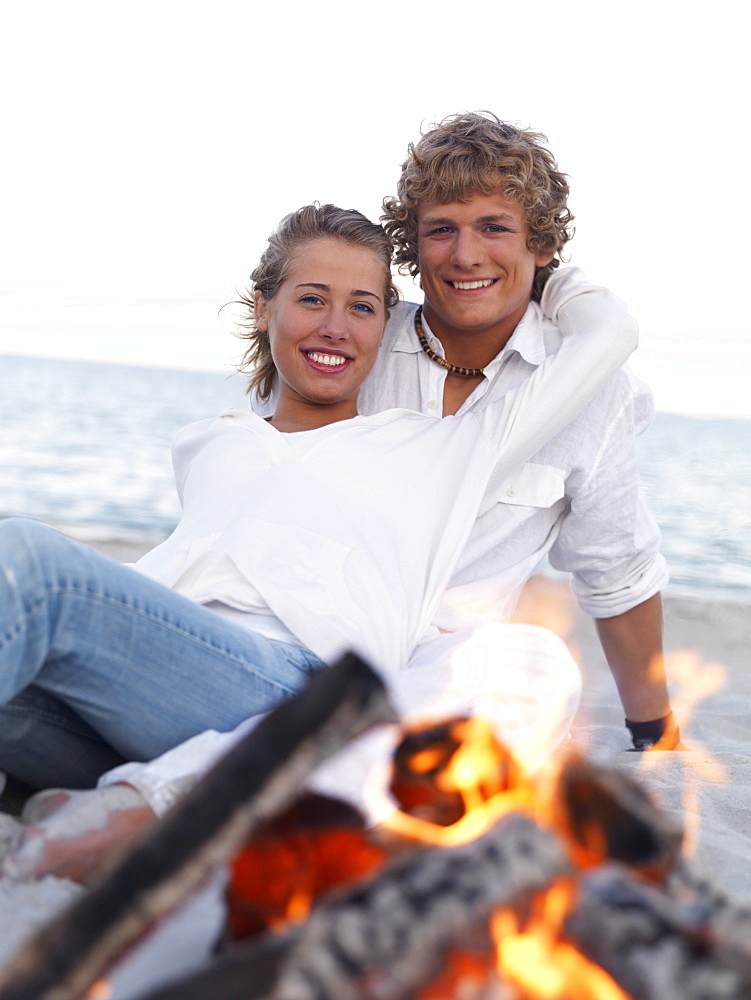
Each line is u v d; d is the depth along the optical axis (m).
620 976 0.87
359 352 2.77
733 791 2.56
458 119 3.02
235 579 2.25
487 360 3.02
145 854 0.90
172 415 21.92
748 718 3.73
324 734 0.93
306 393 2.79
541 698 2.09
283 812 1.10
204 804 0.91
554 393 2.74
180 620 1.87
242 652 1.97
